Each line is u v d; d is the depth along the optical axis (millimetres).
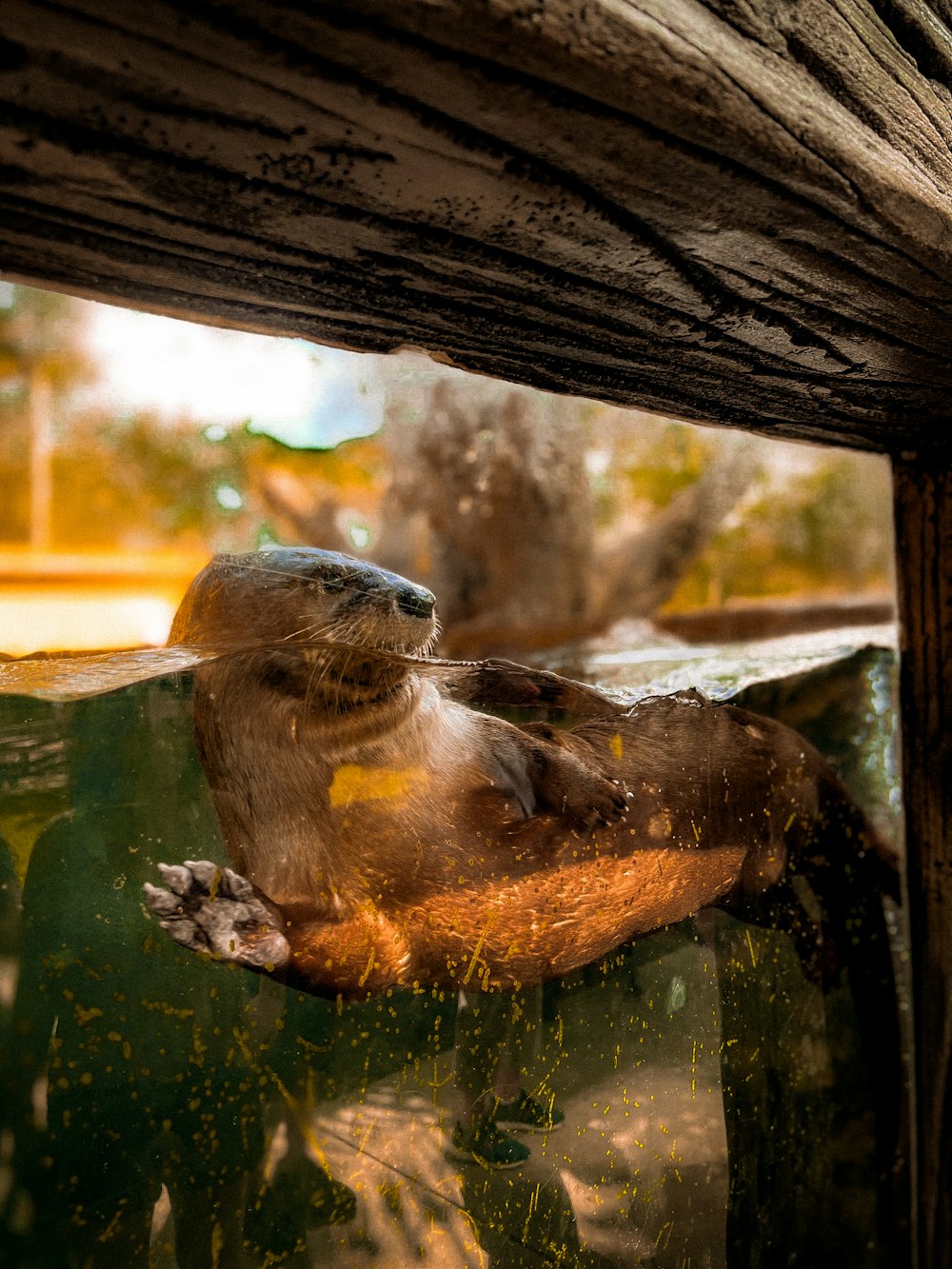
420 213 1099
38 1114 1276
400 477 7746
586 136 958
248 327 1483
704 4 978
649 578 8898
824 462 11492
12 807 1431
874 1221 2861
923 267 1353
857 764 3408
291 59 782
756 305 1470
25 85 798
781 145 1045
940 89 1362
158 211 1047
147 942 1490
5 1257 1224
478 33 784
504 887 1972
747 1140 2322
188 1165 1419
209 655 1843
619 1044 2023
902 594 2662
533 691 2373
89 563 7516
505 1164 1765
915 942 2672
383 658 1979
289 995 1605
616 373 1824
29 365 7109
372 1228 1583
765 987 2465
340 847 1878
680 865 2246
